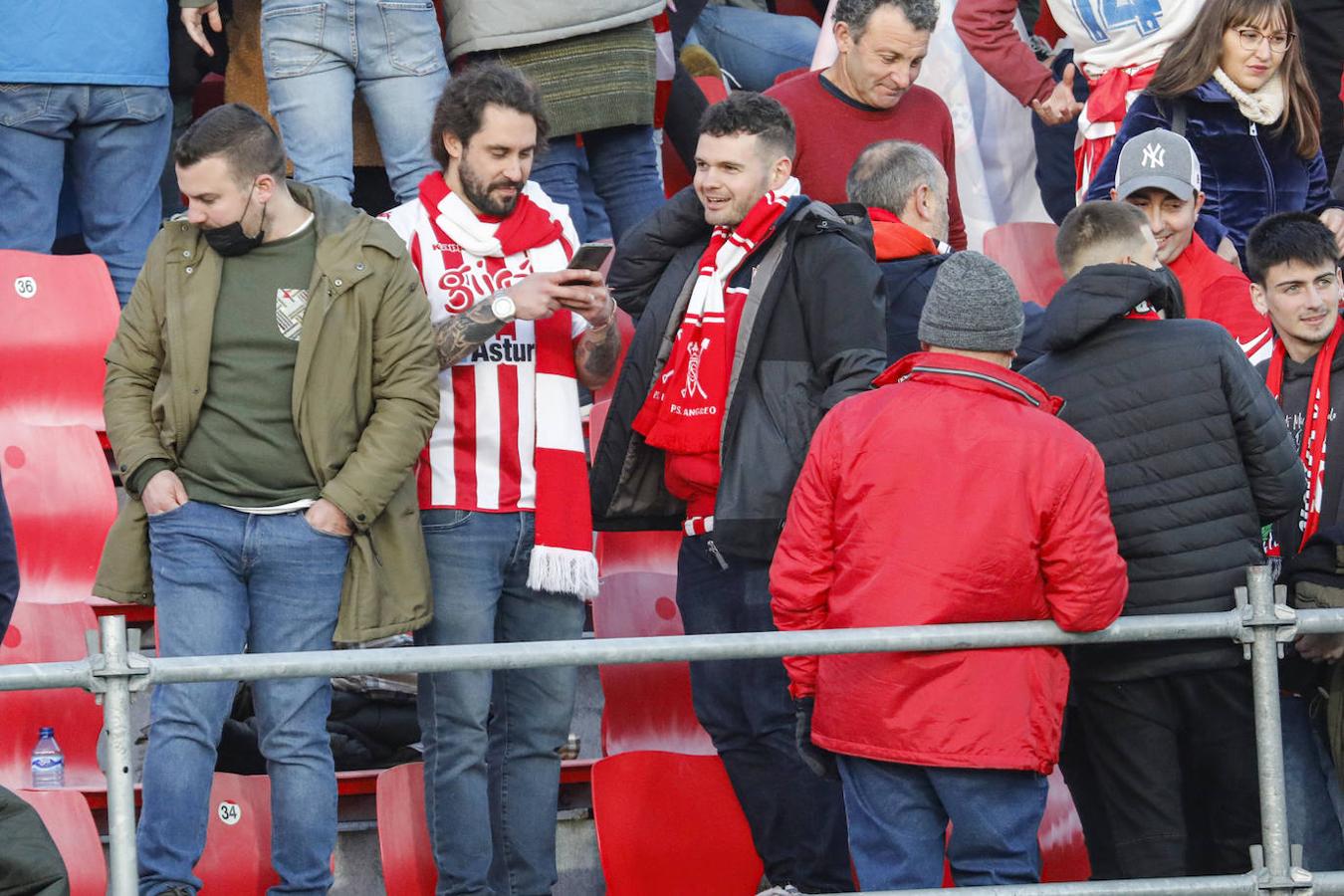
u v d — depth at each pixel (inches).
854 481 634.8
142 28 936.9
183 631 669.9
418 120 919.0
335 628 687.1
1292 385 775.7
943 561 623.5
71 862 731.4
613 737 837.2
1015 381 640.4
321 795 685.3
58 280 914.1
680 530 775.1
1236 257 942.4
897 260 794.8
